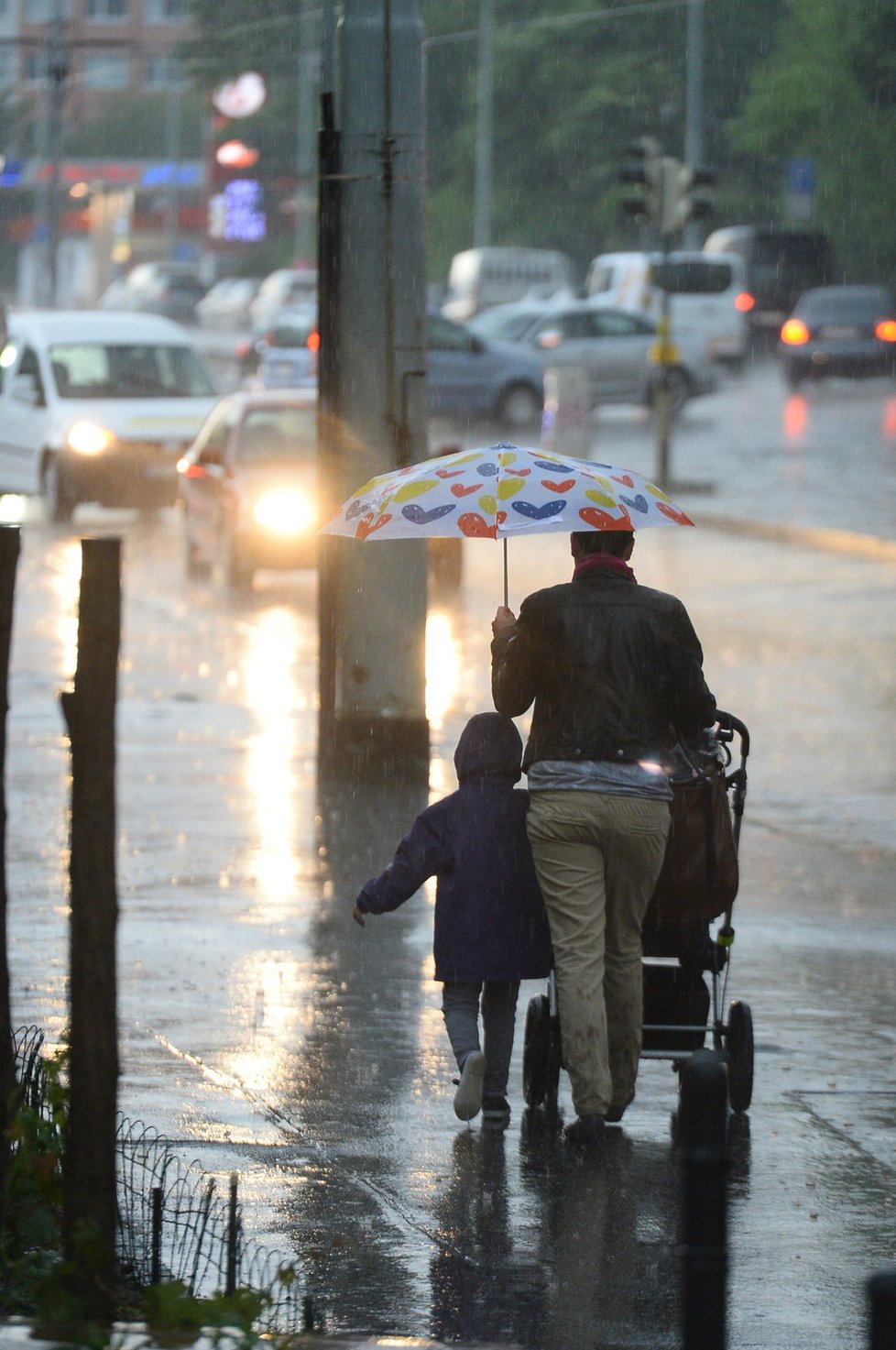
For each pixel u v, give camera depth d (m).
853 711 44.69
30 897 29.19
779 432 114.12
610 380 124.50
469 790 20.59
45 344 81.56
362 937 27.56
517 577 66.56
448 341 119.38
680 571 66.56
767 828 34.69
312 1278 16.59
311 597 62.53
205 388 81.75
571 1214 18.22
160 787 36.66
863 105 180.88
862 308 138.25
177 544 75.69
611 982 20.33
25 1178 16.09
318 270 36.47
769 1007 24.75
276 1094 21.33
